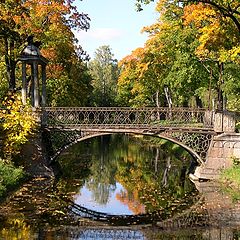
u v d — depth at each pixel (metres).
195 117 27.28
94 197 22.22
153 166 33.34
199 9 24.20
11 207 19.02
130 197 22.41
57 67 36.03
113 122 26.73
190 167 29.84
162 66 40.91
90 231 16.36
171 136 26.00
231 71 31.53
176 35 32.19
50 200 20.59
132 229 16.77
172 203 20.97
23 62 27.08
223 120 25.75
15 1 26.19
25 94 27.12
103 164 34.22
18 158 25.39
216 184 24.67
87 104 63.72
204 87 33.62
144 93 51.72
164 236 15.81
